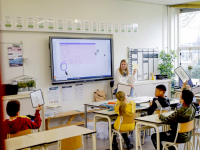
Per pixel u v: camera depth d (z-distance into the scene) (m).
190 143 3.43
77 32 6.02
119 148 4.33
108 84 6.71
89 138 5.05
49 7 5.57
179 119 3.00
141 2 7.25
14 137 2.88
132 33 7.07
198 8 7.52
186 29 7.91
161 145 3.37
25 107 4.73
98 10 6.37
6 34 5.06
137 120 3.37
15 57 5.16
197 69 7.71
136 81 7.09
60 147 2.56
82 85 6.22
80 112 5.80
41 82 5.54
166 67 7.50
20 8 5.18
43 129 4.86
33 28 5.35
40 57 5.52
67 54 5.82
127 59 6.99
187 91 3.05
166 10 7.84
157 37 7.68
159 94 4.15
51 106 5.51
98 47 6.36
